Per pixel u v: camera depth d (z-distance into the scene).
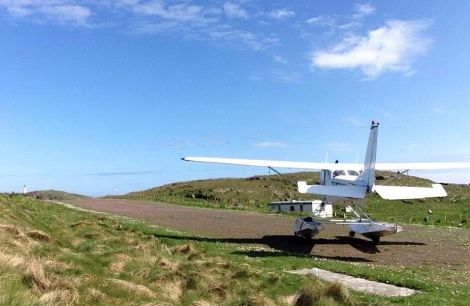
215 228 27.06
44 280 8.86
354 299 11.10
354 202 24.53
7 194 29.03
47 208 25.95
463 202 48.66
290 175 80.44
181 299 10.65
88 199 48.84
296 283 12.77
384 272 15.11
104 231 19.14
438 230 29.00
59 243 14.01
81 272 10.52
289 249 20.81
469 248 21.91
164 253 15.78
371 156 22.47
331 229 28.41
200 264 13.82
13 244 11.30
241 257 16.98
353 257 19.33
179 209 39.28
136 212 34.25
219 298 11.12
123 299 9.45
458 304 11.48
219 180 80.00
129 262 13.02
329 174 25.53
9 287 7.76
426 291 12.79
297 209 39.03
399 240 24.28
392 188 23.03
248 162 25.02
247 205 50.72
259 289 12.02
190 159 24.72
